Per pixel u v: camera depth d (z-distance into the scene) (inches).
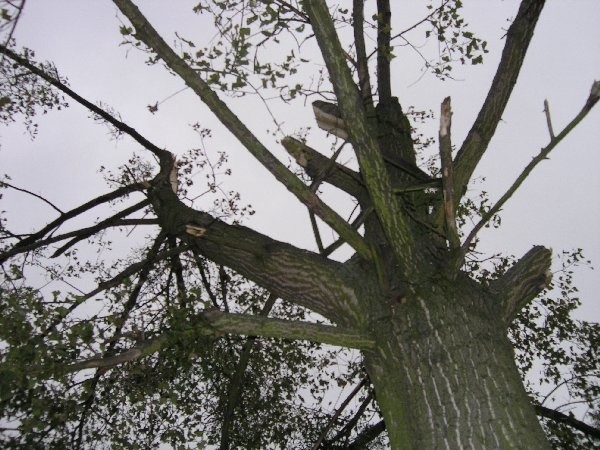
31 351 105.4
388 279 123.0
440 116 100.5
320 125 157.4
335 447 226.2
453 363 103.0
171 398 130.1
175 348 124.1
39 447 138.2
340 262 136.0
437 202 152.9
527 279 129.8
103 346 111.1
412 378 105.3
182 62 101.2
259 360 243.4
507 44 135.8
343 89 102.0
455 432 94.9
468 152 137.0
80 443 161.8
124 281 150.0
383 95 193.8
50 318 123.0
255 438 234.1
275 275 136.6
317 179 153.6
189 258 236.1
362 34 140.8
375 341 114.6
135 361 151.3
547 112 106.7
